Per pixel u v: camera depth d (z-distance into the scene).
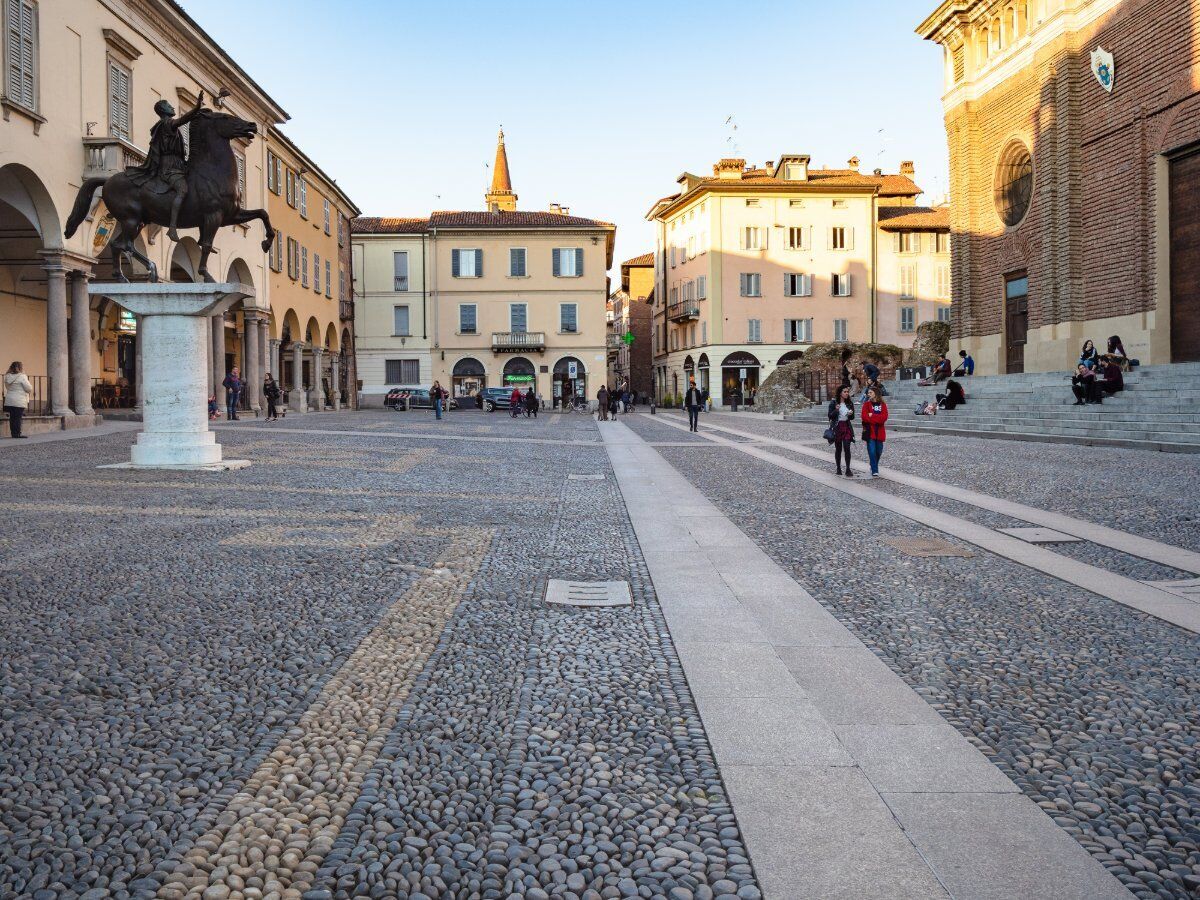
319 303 48.62
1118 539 9.37
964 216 38.00
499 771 3.75
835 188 65.94
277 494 12.28
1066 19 31.06
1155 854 3.13
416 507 11.35
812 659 5.32
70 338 24.83
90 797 3.44
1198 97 26.12
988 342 37.12
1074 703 4.63
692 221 69.81
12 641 5.35
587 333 65.00
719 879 2.93
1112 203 29.67
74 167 23.66
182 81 30.50
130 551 8.10
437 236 64.38
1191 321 27.12
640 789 3.59
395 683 4.79
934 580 7.57
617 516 10.98
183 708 4.37
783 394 50.03
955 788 3.60
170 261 28.91
